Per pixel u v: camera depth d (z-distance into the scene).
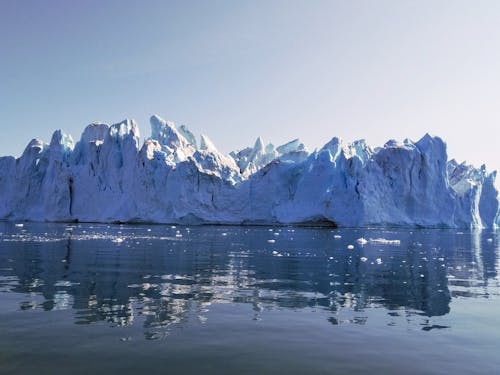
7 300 11.13
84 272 16.28
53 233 41.50
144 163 72.38
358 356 7.29
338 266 19.23
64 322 9.09
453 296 12.57
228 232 49.09
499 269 19.16
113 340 7.93
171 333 8.43
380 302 11.59
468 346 7.90
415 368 6.79
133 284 13.81
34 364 6.68
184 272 16.73
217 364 6.82
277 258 22.19
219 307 10.70
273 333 8.52
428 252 27.33
